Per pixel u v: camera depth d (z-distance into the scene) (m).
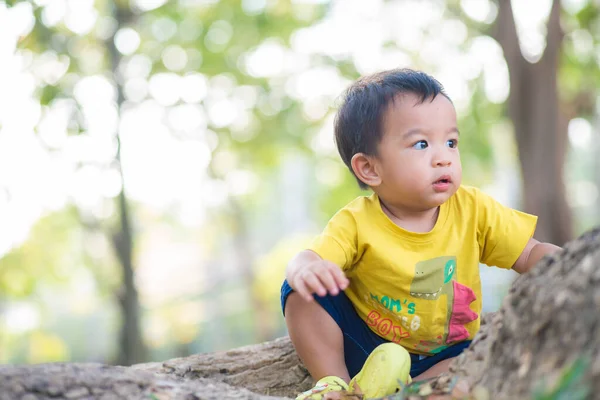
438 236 2.20
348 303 2.29
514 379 1.35
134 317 9.72
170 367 2.35
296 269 1.96
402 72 2.30
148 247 20.38
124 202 9.78
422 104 2.14
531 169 9.31
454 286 2.21
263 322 15.34
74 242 13.37
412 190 2.14
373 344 2.30
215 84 11.24
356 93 2.28
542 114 9.23
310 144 12.10
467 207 2.26
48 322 19.17
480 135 11.40
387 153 2.16
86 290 17.95
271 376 2.47
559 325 1.30
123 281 9.77
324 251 2.11
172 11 10.77
